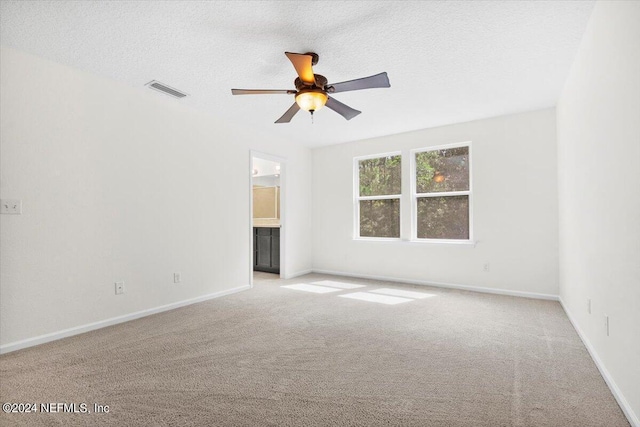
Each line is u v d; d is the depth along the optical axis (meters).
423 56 2.62
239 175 4.39
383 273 5.06
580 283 2.63
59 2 1.95
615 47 1.72
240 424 1.54
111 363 2.18
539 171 3.90
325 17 2.12
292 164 5.39
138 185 3.24
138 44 2.43
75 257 2.76
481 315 3.24
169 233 3.52
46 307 2.58
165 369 2.10
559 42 2.42
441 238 4.60
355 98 3.52
